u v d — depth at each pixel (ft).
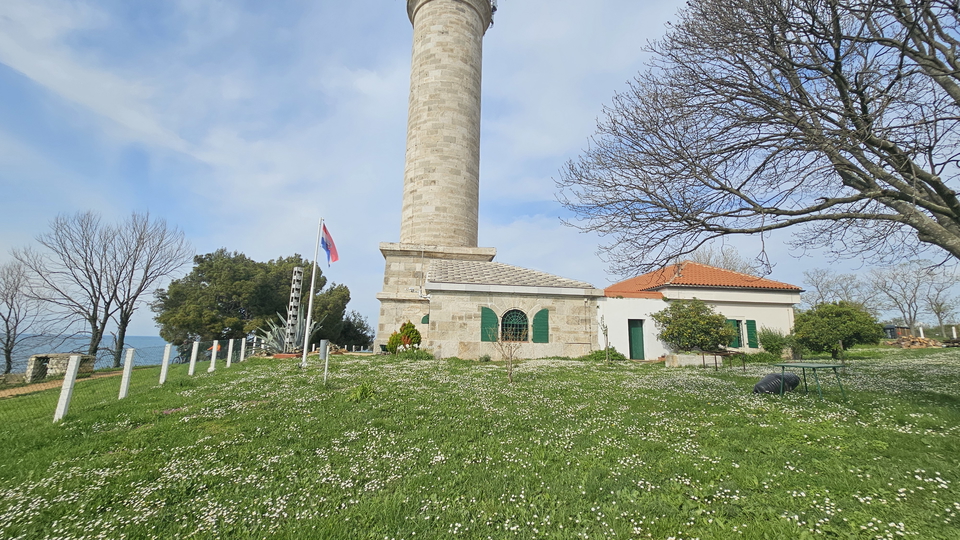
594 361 64.54
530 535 12.88
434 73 93.97
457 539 12.73
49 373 57.06
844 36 22.24
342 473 17.88
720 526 13.16
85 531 13.55
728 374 47.83
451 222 89.71
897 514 13.30
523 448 20.63
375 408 29.35
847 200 24.66
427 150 91.71
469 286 67.82
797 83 25.49
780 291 82.58
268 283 126.93
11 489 16.89
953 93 23.45
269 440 22.62
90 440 23.32
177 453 20.76
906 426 22.22
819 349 67.10
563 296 70.28
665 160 29.01
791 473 16.81
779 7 23.07
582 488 15.79
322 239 57.98
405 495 15.69
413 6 100.63
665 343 72.02
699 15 27.94
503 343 65.67
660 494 15.33
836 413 25.25
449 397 33.27
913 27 20.48
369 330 171.22
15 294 93.76
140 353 48.14
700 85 28.68
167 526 14.10
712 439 21.47
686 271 89.20
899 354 76.69
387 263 84.84
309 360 62.44
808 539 12.26
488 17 104.88
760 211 26.91
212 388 37.63
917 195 21.79
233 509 14.98
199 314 108.88
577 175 33.01
